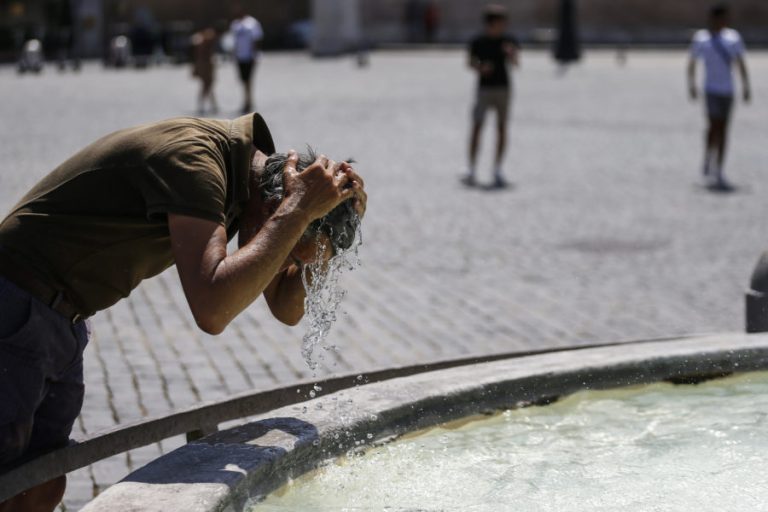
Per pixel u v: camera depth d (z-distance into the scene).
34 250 2.69
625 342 4.01
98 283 2.77
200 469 2.56
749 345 3.66
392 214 11.09
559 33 34.78
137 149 2.67
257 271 2.56
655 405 3.40
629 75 29.72
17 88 25.48
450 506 2.66
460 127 18.72
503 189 12.80
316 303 2.92
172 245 2.60
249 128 2.81
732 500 2.74
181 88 25.73
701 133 17.98
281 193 2.71
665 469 2.93
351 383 3.66
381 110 21.06
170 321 7.05
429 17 44.84
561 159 15.22
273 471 2.67
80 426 5.04
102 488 4.36
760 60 34.06
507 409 3.31
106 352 6.30
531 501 2.71
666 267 8.91
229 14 43.69
